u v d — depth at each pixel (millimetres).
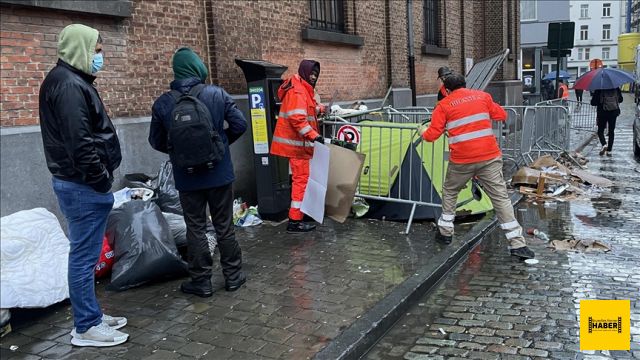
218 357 3545
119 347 3701
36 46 5246
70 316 4215
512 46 21922
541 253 5828
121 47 6098
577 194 8594
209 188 4383
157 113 4332
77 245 3621
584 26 81500
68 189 3516
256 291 4645
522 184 8914
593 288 4801
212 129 4195
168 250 4754
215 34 7172
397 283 4754
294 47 9023
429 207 6715
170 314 4215
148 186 5844
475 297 4711
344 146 6594
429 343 3920
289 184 7055
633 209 7637
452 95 5637
